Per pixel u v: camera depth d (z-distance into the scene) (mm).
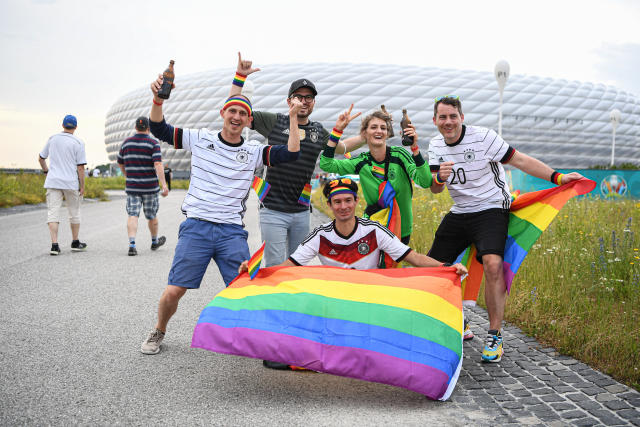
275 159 3939
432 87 82375
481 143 4141
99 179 46719
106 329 4500
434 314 3404
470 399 3158
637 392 3207
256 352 3215
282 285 3578
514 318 4781
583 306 4793
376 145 4406
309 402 3094
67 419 2777
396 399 3164
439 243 4492
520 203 4223
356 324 3271
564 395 3184
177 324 4750
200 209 3902
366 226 3928
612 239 6402
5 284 6164
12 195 19281
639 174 18656
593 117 88000
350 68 84438
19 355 3801
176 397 3125
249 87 12617
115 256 8375
